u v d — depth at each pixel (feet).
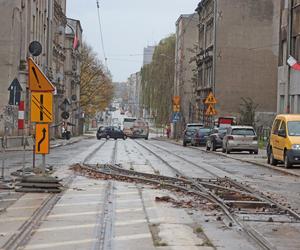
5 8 172.35
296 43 158.71
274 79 238.68
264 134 193.26
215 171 90.84
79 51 364.38
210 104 165.37
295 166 100.17
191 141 198.08
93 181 69.97
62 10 288.30
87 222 41.75
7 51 171.32
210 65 253.03
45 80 61.52
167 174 83.05
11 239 35.45
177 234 37.86
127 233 37.93
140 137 315.37
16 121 157.89
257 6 239.09
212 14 250.98
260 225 42.80
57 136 256.52
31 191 57.98
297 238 38.22
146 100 409.49
